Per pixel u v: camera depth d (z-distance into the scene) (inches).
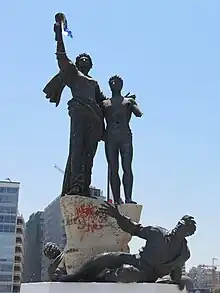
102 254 455.8
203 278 3764.8
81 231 509.4
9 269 4458.7
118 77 602.9
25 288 474.0
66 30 565.6
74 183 538.6
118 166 585.3
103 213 514.6
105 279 439.5
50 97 579.8
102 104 588.7
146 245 442.6
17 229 4574.3
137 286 422.6
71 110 554.3
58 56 558.3
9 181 4589.1
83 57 581.6
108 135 585.0
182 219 446.9
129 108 595.2
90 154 553.6
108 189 586.9
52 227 3331.7
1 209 4564.5
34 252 4146.2
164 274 442.6
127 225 453.4
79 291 430.0
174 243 440.5
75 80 561.3
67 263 507.2
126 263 444.5
